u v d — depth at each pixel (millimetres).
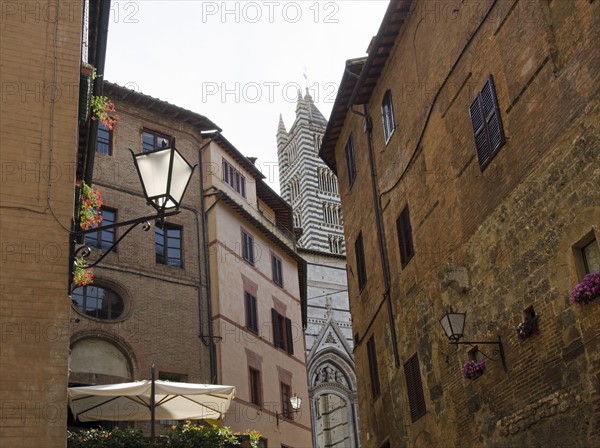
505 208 15133
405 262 20609
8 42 12805
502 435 15133
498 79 15523
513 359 14758
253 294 35469
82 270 16328
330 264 68125
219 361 30859
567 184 13016
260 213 38438
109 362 27516
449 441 17703
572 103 12891
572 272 12797
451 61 17875
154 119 33062
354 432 65312
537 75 14016
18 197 11859
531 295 14141
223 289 32469
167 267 30812
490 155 15664
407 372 20484
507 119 15117
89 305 27875
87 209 17188
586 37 12586
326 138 28250
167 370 28859
